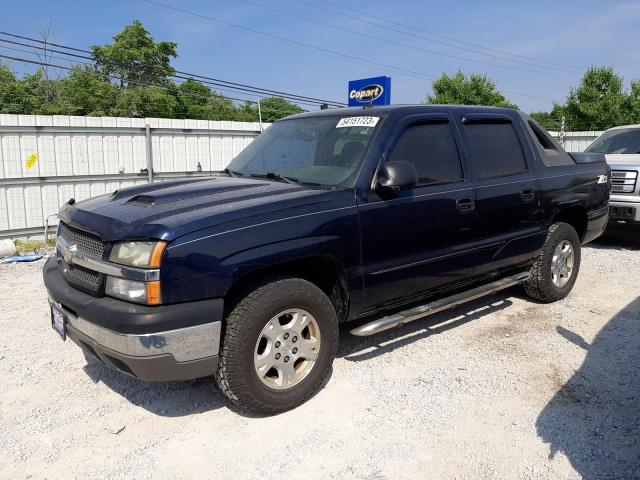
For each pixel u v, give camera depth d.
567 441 3.32
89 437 3.42
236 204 3.52
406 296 4.34
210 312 3.20
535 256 5.52
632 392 3.91
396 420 3.56
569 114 38.53
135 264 3.15
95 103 39.22
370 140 4.14
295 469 3.08
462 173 4.67
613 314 5.53
